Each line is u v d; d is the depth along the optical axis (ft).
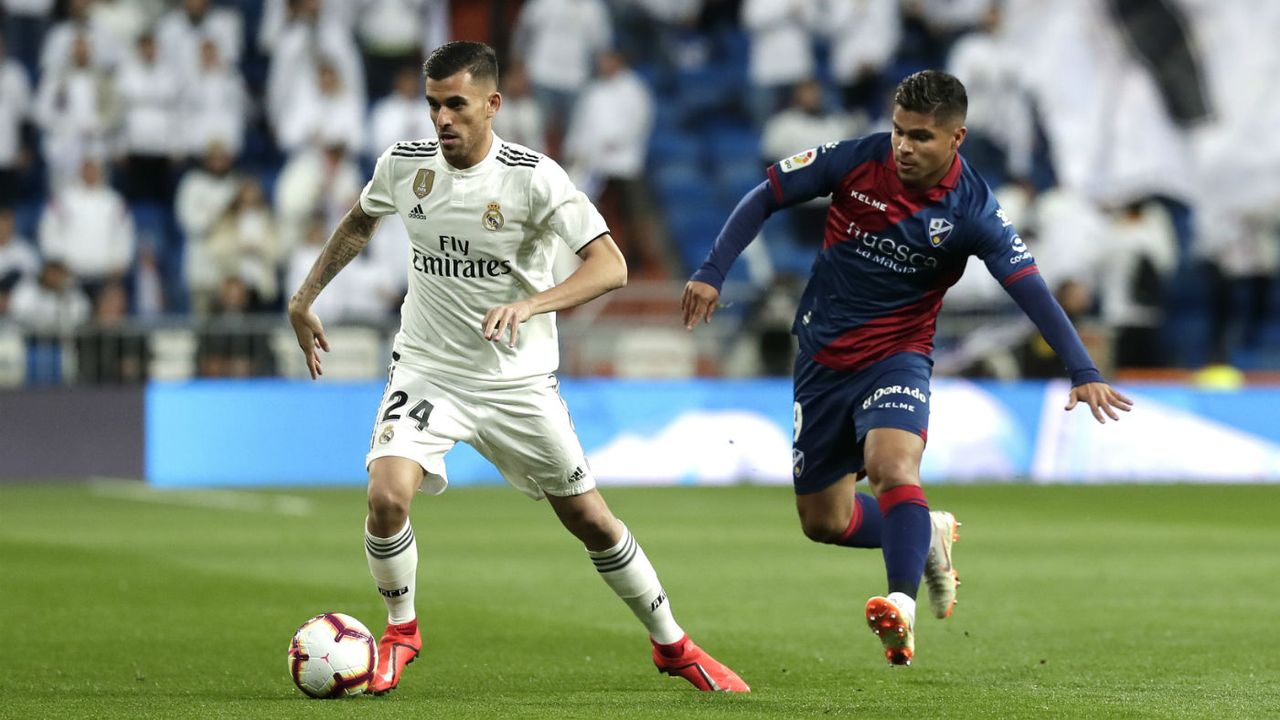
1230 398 215.92
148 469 196.34
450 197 65.51
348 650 64.90
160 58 227.40
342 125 225.35
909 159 70.23
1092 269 230.07
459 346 66.90
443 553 128.57
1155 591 108.58
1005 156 243.81
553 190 65.10
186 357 198.59
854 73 251.80
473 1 260.83
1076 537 143.64
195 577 111.65
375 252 211.41
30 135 230.27
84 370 196.54
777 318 213.46
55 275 203.51
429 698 65.10
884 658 80.07
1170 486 203.10
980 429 210.38
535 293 67.26
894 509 68.69
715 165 258.37
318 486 195.11
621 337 211.41
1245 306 253.65
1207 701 64.75
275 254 211.61
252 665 75.46
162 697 65.26
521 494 186.39
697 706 62.85
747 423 207.10
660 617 68.18
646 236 241.76
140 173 226.17
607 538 67.82
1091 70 253.65
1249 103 252.83
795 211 242.37
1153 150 252.62
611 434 203.21
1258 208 252.62
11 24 233.76
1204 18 253.24
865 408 73.20
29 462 194.39
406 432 66.49
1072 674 74.18
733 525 152.87
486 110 64.69
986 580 114.32
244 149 237.86
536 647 82.84
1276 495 190.29
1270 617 96.12
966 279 216.95
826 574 117.39
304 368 201.57
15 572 113.39
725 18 276.00
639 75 268.41
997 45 243.81
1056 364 213.87
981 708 62.54
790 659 79.77
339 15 236.63
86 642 82.79
